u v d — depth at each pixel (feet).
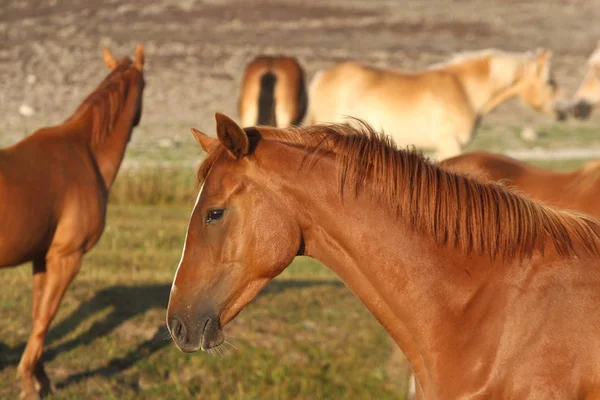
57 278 30.83
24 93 138.62
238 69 166.61
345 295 44.75
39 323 30.40
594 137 136.98
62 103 135.95
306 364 35.32
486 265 16.60
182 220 67.26
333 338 37.96
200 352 35.50
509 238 16.58
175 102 140.36
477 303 16.39
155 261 51.42
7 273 45.93
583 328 15.87
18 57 158.40
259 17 217.36
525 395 15.78
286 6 233.14
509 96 63.31
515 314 16.10
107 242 56.85
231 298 16.51
